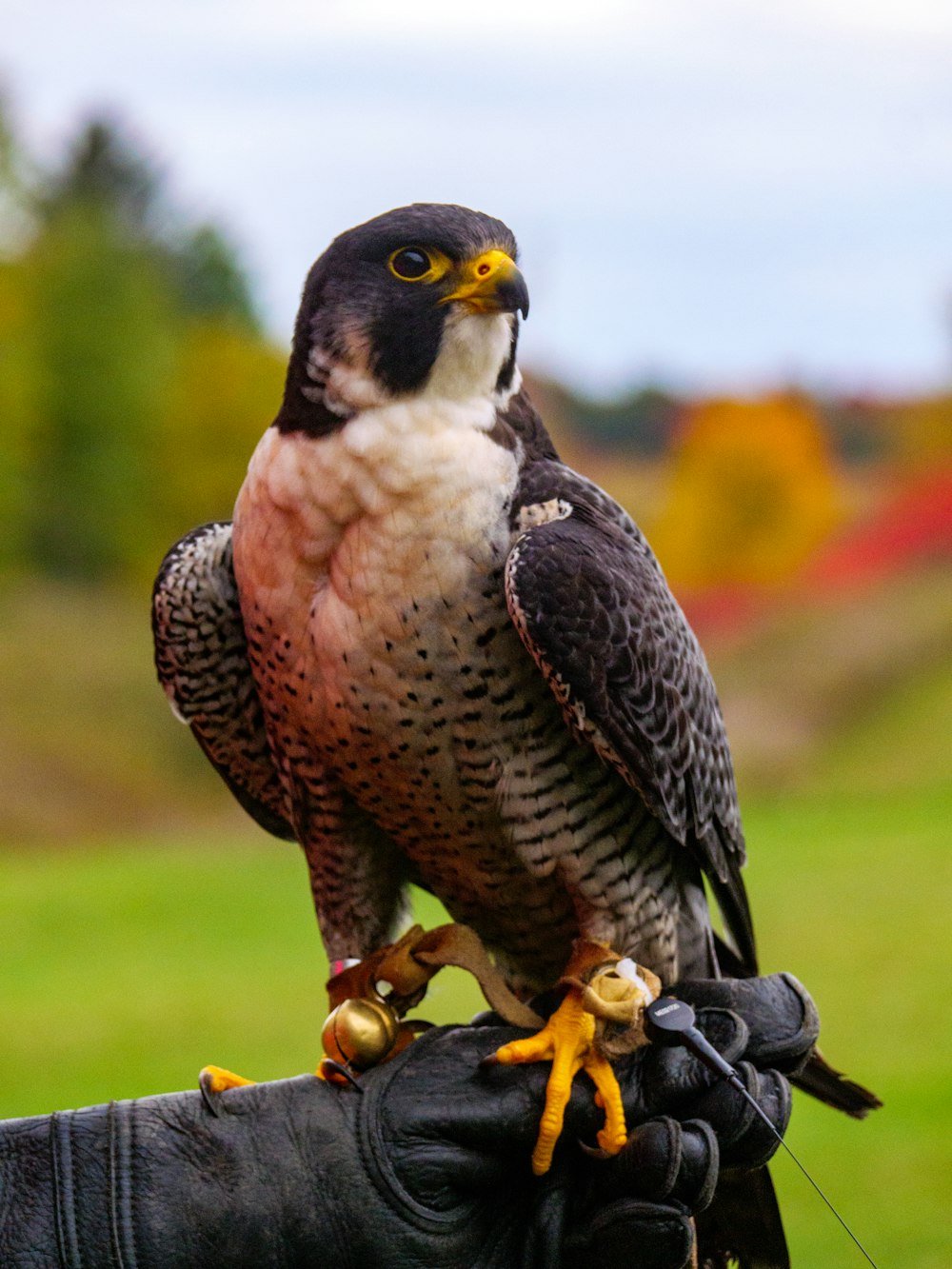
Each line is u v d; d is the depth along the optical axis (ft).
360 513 14.32
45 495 185.57
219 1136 13.29
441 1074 13.71
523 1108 13.55
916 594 140.97
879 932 51.78
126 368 186.91
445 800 15.16
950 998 43.16
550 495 15.11
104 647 150.41
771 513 201.87
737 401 208.95
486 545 14.43
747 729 113.70
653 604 15.21
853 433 239.71
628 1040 13.76
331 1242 13.11
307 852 16.46
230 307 275.39
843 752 108.99
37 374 182.39
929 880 60.59
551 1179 13.70
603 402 280.51
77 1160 13.07
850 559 165.37
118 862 84.99
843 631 130.82
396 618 14.32
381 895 16.53
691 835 16.10
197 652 16.42
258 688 15.64
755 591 164.35
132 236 212.02
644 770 14.82
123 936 58.54
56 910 65.16
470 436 14.55
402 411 14.40
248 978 49.73
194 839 108.58
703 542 203.31
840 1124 34.50
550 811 15.16
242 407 193.88
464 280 14.43
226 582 16.07
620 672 14.55
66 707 134.00
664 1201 13.25
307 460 14.47
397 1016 14.34
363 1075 13.71
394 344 14.39
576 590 14.32
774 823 80.84
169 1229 12.91
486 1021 15.06
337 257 14.74
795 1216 29.19
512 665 14.60
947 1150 31.86
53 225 199.00
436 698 14.57
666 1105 13.67
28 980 50.34
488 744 14.82
